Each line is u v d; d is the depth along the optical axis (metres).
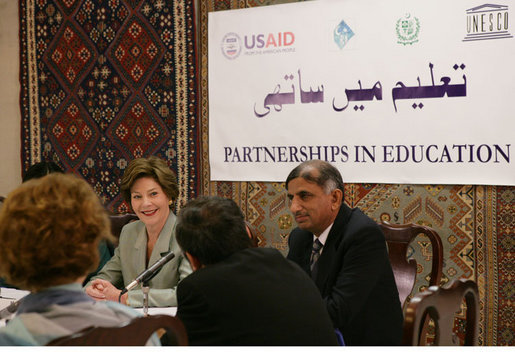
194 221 1.53
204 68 3.88
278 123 3.70
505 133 3.10
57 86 4.31
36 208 1.12
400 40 3.33
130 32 4.04
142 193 2.46
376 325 2.02
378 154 3.44
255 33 3.72
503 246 3.15
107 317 1.16
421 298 1.40
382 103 3.41
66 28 4.25
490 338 3.21
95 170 4.23
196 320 1.42
